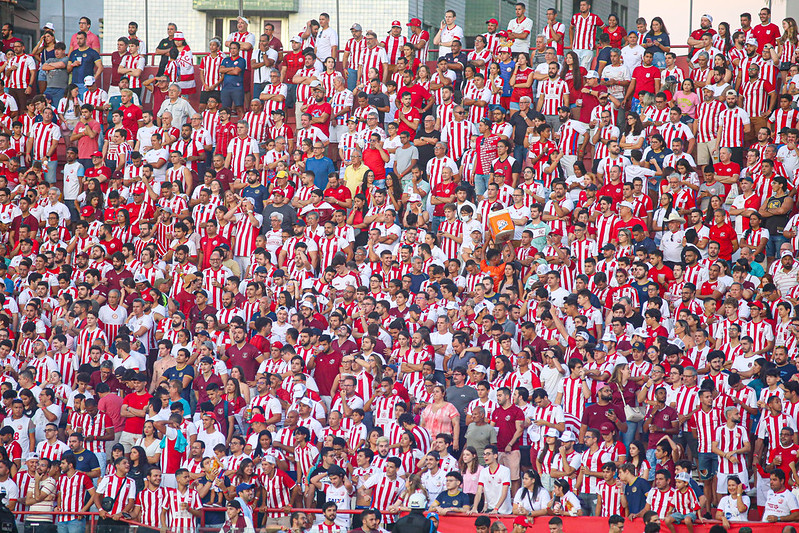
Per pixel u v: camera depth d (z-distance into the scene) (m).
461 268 61.62
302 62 74.56
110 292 59.22
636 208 60.75
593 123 66.62
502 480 45.81
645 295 55.62
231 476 47.06
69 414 53.22
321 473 47.41
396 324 55.72
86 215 67.75
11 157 72.94
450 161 65.75
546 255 59.81
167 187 66.62
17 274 63.94
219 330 57.75
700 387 47.69
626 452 46.25
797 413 46.59
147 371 58.03
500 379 51.47
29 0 83.31
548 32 74.94
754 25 75.19
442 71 71.31
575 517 43.03
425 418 50.16
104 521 47.16
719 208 59.84
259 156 69.81
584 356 51.62
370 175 65.75
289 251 62.84
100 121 74.31
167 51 77.06
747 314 53.06
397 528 38.88
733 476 44.66
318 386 54.22
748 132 65.06
